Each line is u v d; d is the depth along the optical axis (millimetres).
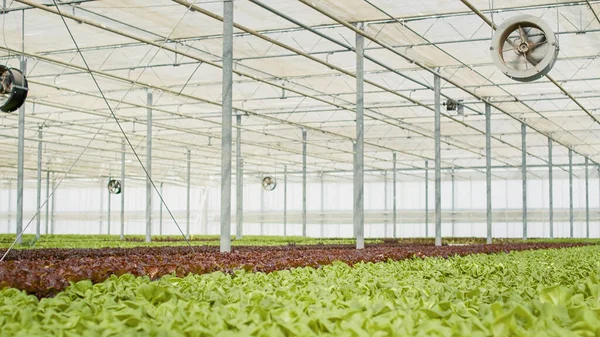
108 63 26500
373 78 29859
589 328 3389
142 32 22750
